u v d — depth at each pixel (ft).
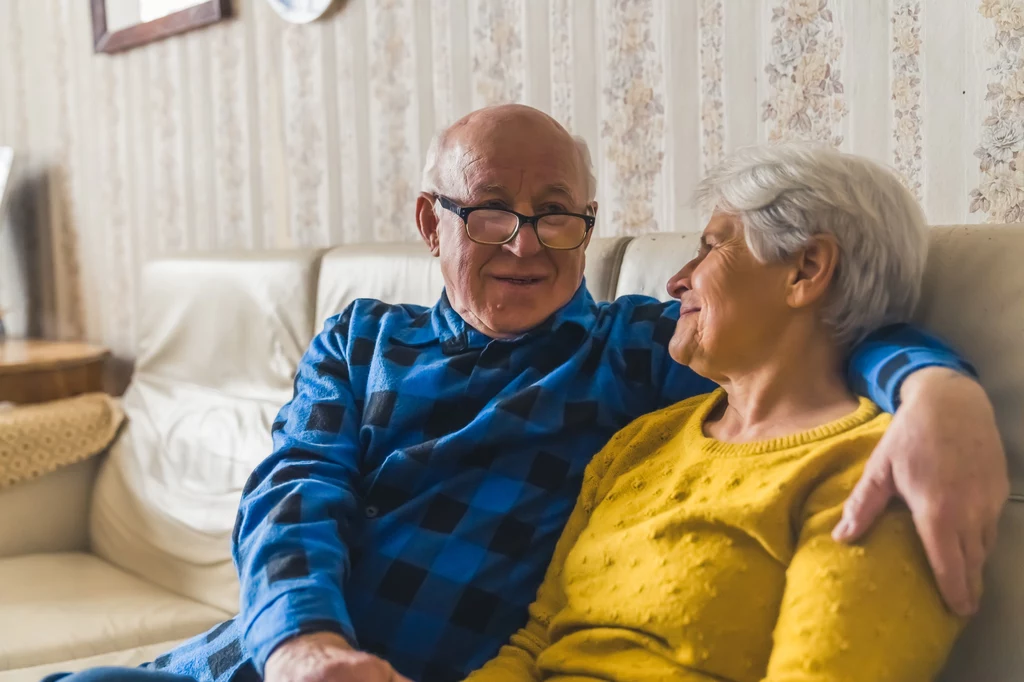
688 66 5.16
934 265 3.21
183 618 5.68
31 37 10.62
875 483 2.49
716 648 2.72
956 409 2.46
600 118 5.65
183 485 6.50
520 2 6.02
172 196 9.04
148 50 9.06
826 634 2.43
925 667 2.45
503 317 3.80
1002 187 4.05
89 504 7.29
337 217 7.53
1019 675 2.70
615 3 5.49
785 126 4.78
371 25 7.03
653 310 4.03
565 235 3.81
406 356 3.97
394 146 7.00
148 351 7.57
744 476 2.87
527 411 3.61
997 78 4.03
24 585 6.13
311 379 4.06
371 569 3.52
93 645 5.27
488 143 3.77
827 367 3.03
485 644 3.43
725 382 3.20
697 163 5.18
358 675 2.63
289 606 2.93
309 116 7.61
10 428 6.81
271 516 3.35
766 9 4.80
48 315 10.89
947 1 4.16
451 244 3.85
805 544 2.60
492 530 3.50
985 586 2.82
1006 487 2.43
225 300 6.78
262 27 7.89
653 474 3.24
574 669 3.02
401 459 3.62
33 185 10.84
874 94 4.43
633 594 2.92
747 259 3.03
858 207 2.91
